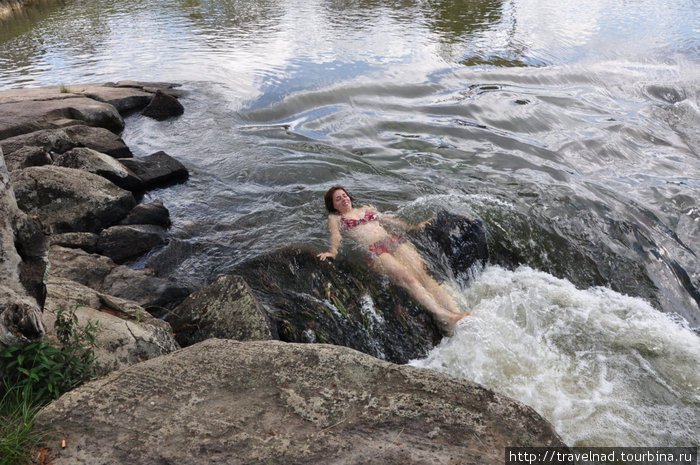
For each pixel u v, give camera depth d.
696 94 12.29
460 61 14.38
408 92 12.16
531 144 9.48
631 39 16.75
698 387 4.18
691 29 17.80
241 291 4.69
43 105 10.23
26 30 20.77
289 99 11.82
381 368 3.40
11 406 3.00
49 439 2.81
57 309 3.84
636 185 8.23
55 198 6.41
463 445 2.81
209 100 12.06
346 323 5.09
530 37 16.95
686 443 3.70
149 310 5.10
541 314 5.09
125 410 3.04
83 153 7.33
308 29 18.72
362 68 13.84
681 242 6.79
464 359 4.62
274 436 2.88
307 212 6.94
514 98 11.70
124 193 6.89
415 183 7.76
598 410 3.97
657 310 5.42
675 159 9.25
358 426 2.94
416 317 5.14
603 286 5.93
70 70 14.70
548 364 4.47
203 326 4.57
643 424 3.86
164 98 11.15
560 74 13.38
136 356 3.74
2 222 3.12
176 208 7.30
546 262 6.16
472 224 6.02
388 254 5.70
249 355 3.56
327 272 5.56
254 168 8.48
